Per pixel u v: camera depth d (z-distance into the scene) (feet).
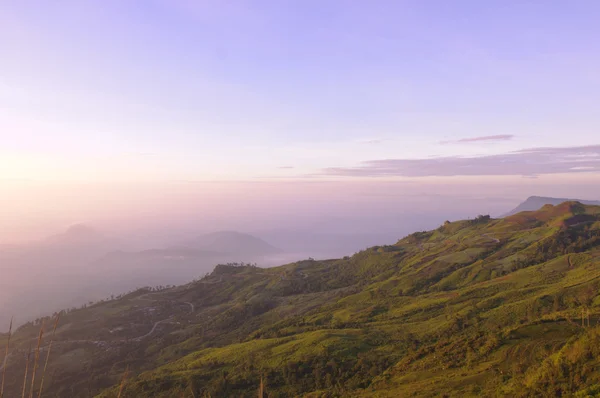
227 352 357.00
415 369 218.79
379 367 248.32
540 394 134.31
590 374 133.18
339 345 304.30
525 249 526.16
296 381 263.90
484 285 422.00
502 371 175.83
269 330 450.71
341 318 433.48
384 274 651.66
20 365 473.67
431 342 282.77
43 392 413.59
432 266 574.15
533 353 183.01
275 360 303.68
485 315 307.58
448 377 189.37
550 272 402.11
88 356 516.73
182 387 287.28
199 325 606.96
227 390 267.80
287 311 570.87
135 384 307.37
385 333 332.60
